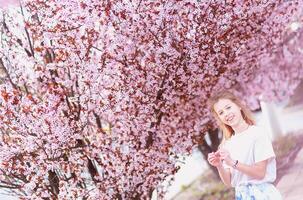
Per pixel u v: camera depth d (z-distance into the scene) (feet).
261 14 23.36
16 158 18.67
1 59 20.39
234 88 28.89
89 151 19.61
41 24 19.85
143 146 21.49
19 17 20.63
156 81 20.90
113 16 19.44
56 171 20.12
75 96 19.92
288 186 24.91
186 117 24.02
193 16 20.54
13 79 20.53
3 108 18.30
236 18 21.65
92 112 20.29
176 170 22.34
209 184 34.19
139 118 20.83
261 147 12.32
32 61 20.07
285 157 31.99
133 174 20.63
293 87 33.86
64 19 19.22
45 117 18.49
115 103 20.13
